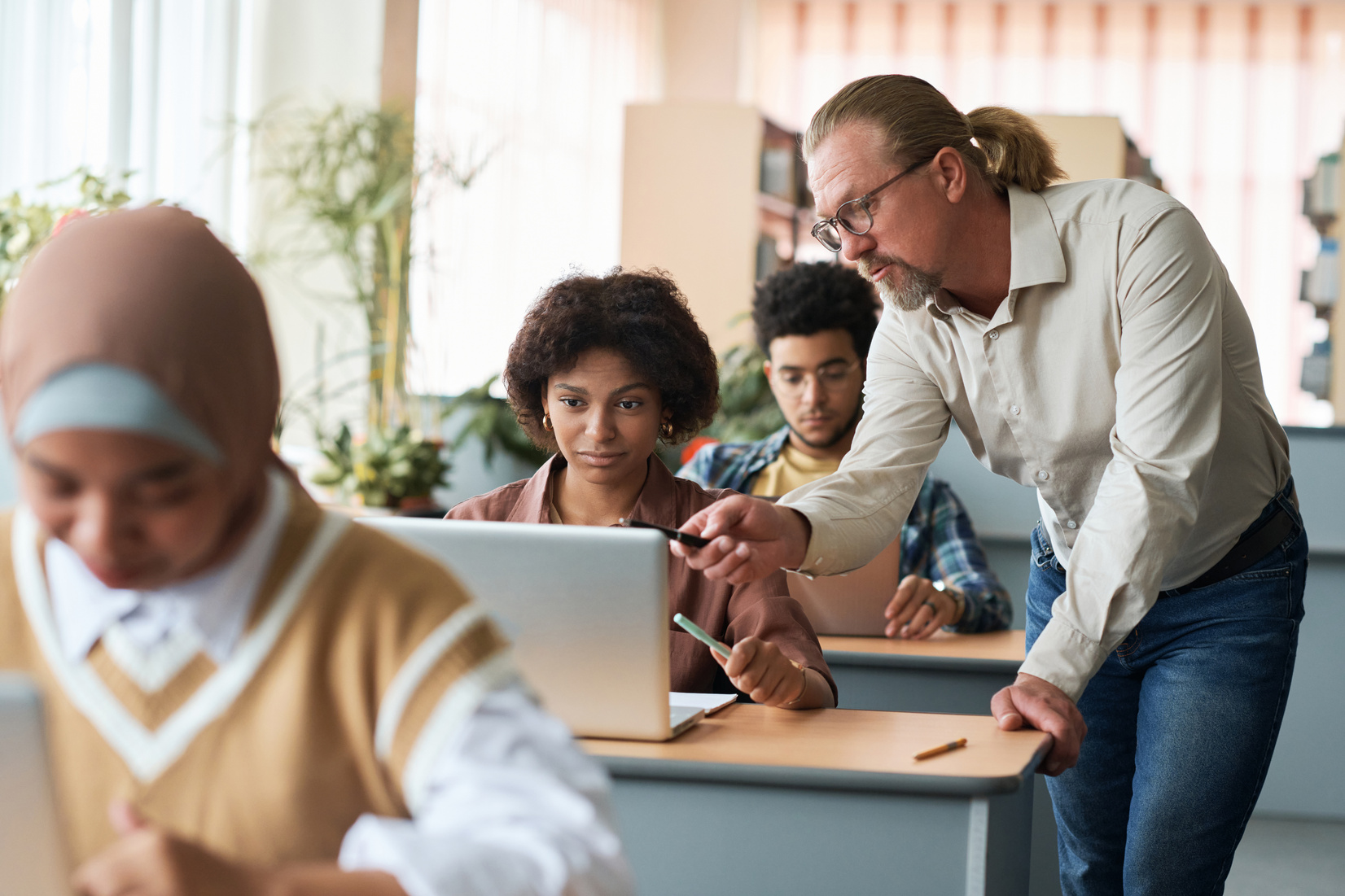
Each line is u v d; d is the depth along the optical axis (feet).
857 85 5.08
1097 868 5.73
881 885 3.77
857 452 5.54
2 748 1.74
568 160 18.13
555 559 4.02
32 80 10.44
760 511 4.69
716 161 16.38
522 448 11.86
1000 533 11.15
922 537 8.20
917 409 5.57
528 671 4.14
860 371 8.33
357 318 13.39
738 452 8.64
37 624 2.24
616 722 4.15
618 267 5.92
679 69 22.09
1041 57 22.68
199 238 2.08
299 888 1.76
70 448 1.87
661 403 5.77
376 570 2.18
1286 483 5.26
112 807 1.88
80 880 1.72
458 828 1.92
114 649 2.18
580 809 1.95
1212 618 5.10
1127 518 4.48
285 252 13.11
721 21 21.93
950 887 3.72
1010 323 5.12
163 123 11.85
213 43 12.42
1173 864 5.08
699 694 4.96
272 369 2.19
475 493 12.06
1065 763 4.33
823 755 3.98
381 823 1.90
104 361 1.90
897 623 7.17
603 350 5.47
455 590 2.21
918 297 5.10
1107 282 4.90
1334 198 16.01
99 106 11.07
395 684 2.09
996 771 3.76
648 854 3.96
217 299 2.03
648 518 5.60
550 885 1.82
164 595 2.15
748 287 16.31
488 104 15.74
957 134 5.02
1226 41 22.48
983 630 7.78
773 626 5.18
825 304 8.11
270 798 2.14
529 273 16.81
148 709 2.16
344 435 10.75
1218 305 4.73
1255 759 5.04
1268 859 9.79
